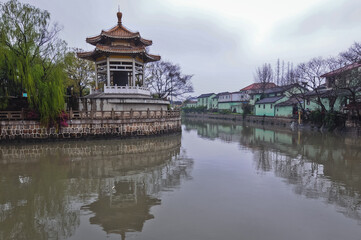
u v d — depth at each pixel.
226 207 9.52
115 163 16.88
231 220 8.42
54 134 23.83
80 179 13.19
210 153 20.95
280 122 50.00
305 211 9.19
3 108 23.34
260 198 10.51
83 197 10.61
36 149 21.34
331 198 10.52
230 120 72.00
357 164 16.61
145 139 27.34
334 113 35.50
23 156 18.70
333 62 38.78
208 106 100.38
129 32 32.69
